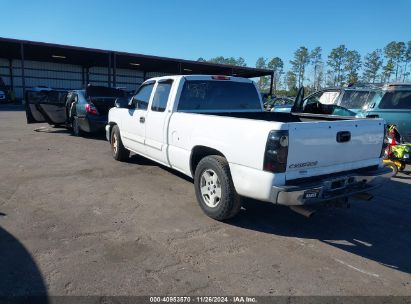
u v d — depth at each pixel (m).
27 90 12.53
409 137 8.55
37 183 6.14
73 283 3.13
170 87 5.78
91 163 7.81
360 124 4.35
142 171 7.12
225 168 4.37
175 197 5.53
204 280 3.26
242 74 48.19
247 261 3.64
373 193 6.26
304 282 3.29
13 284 3.09
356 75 89.38
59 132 13.12
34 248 3.75
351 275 3.45
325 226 4.65
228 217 4.51
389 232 4.53
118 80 43.72
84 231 4.21
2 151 9.09
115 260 3.55
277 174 3.72
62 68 39.88
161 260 3.59
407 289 3.24
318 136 3.93
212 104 5.96
